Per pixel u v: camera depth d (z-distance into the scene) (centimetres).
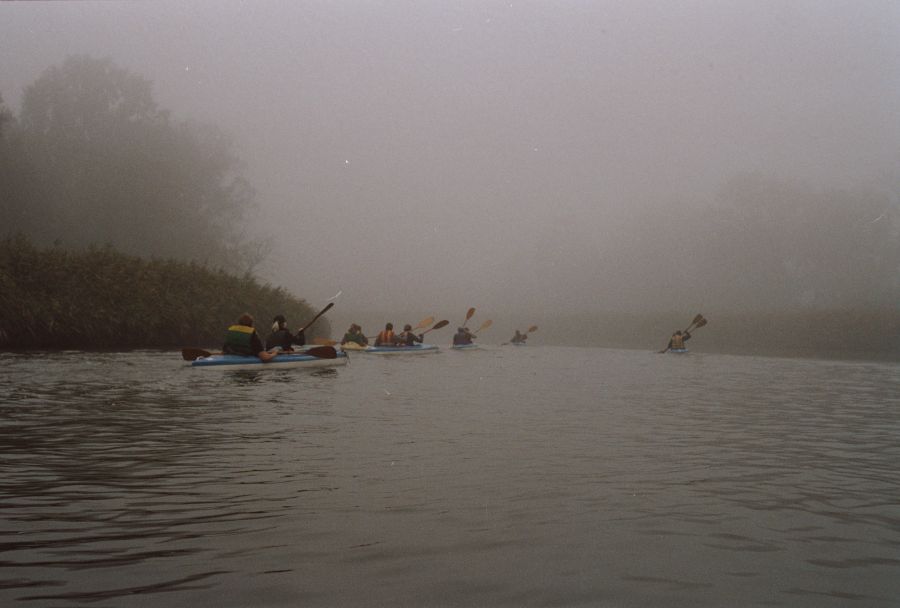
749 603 275
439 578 295
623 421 750
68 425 651
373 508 396
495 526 366
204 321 2308
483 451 562
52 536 338
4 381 995
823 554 332
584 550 333
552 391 1064
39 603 261
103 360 1404
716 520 384
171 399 850
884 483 473
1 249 1967
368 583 288
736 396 1032
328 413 765
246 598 270
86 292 1980
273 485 442
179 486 436
